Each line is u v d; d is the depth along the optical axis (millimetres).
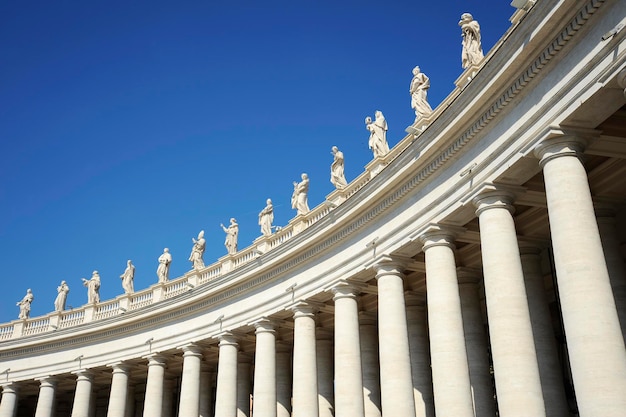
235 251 45500
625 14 16703
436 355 23719
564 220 18359
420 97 29703
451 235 25125
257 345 36719
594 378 16703
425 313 32125
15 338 52875
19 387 53031
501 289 21094
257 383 35750
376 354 34875
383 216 28781
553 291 29672
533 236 26156
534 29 19000
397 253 27734
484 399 26906
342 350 30031
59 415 59625
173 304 43688
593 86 17734
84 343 49625
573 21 18156
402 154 26297
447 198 24516
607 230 23281
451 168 24688
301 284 34125
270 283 36969
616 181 22828
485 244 21984
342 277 30891
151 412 43312
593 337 17000
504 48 20188
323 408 37031
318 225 32531
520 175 21719
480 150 23016
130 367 47500
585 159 21484
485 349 27938
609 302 17344
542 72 19891
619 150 20844
